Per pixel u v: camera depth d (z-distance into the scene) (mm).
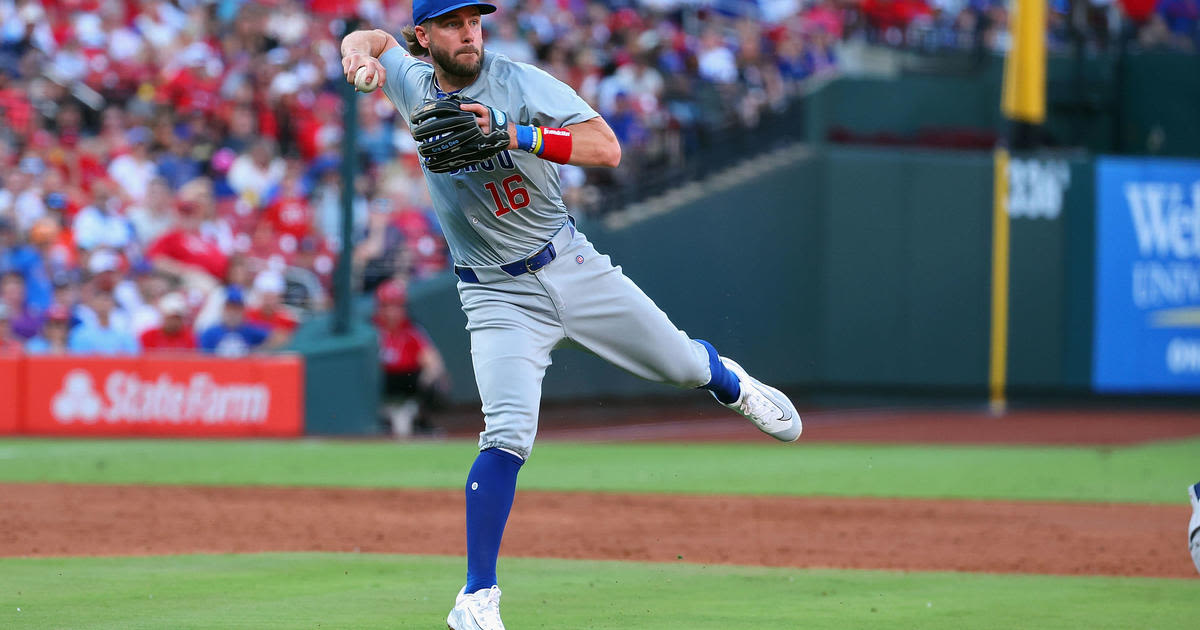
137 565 21781
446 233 16500
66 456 41250
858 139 69375
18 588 19391
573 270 16297
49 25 57375
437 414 56781
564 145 15125
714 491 34500
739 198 65000
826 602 19156
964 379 67750
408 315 55156
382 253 57094
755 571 22125
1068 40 77188
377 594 19328
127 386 48844
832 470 40094
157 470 37812
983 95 74375
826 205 66938
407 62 16672
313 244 55844
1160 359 69375
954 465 42000
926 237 67375
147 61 58938
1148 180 69062
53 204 50750
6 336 49188
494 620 15430
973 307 67812
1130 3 78125
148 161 54656
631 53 69250
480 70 15867
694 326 63875
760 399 18141
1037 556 24141
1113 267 68625
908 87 72500
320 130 58875
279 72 59562
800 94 70438
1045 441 52188
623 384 63906
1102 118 76000
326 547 24359
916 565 22984
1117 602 19312
